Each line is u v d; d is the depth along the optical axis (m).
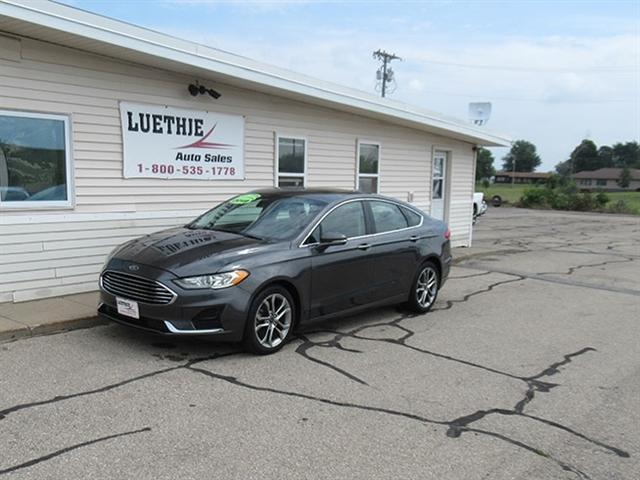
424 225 7.45
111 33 6.48
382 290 6.62
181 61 7.30
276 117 9.58
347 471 3.31
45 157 6.88
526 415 4.24
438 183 14.00
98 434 3.63
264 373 4.86
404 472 3.33
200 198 8.60
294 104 9.85
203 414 4.00
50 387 4.38
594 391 4.80
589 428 4.05
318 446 3.60
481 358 5.60
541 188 48.06
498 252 14.45
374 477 3.26
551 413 4.30
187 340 5.64
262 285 5.19
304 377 4.82
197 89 8.18
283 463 3.37
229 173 8.96
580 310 7.97
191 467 3.28
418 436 3.81
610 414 4.32
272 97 9.46
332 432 3.80
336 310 6.04
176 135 8.15
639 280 10.75
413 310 7.33
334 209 6.18
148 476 3.16
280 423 3.91
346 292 6.12
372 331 6.41
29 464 3.24
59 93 6.85
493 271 11.25
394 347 5.82
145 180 7.86
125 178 7.62
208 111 8.51
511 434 3.90
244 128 9.09
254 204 6.45
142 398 4.23
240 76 8.07
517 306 8.09
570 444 3.79
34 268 6.86
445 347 5.92
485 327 6.82
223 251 5.27
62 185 7.07
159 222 8.09
